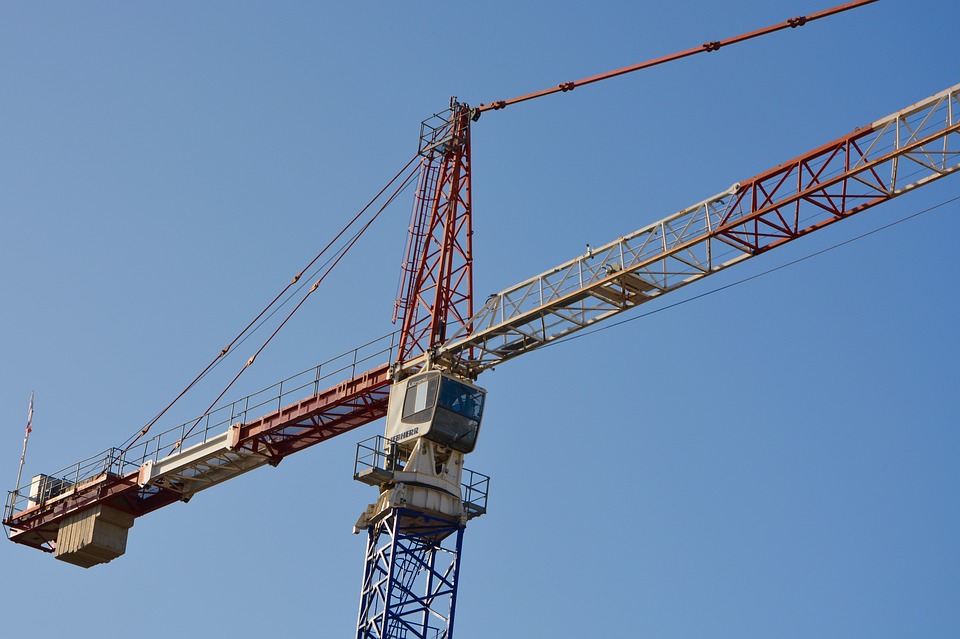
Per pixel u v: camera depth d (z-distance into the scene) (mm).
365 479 96125
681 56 102500
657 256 91562
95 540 117688
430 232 104125
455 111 106875
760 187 89875
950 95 84875
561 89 105812
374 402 105000
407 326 102812
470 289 102438
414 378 99188
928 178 87250
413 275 104188
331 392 105438
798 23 98125
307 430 108812
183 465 113188
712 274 91750
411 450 99062
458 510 96875
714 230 90125
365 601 95312
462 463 98688
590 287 93000
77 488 119125
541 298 95312
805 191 88312
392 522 95625
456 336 98750
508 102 106938
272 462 111812
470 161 105938
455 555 96500
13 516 122625
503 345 98062
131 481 116750
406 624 94375
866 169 87125
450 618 94688
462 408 98188
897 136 86500
